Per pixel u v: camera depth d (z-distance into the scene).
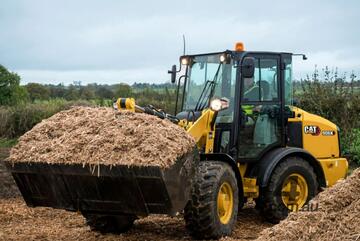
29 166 7.10
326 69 16.33
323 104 15.95
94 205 7.16
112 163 6.66
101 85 24.20
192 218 7.43
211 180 7.45
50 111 20.22
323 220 6.57
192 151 7.06
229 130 8.58
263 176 8.62
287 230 6.41
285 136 9.28
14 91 22.86
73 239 7.71
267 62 9.02
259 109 8.88
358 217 6.58
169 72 9.43
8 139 19.72
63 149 7.01
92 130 7.16
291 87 9.41
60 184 7.13
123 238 7.77
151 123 7.14
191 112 8.64
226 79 8.67
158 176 6.55
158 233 8.11
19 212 9.55
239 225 8.77
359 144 15.31
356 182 7.29
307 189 9.11
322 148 9.83
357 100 15.90
